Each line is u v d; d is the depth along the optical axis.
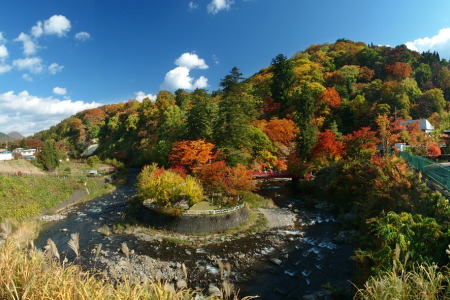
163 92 100.06
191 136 41.66
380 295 5.02
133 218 25.42
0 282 4.24
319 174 36.09
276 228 23.94
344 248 19.20
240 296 13.72
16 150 73.38
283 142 49.69
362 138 35.75
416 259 8.12
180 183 25.48
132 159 69.50
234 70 55.16
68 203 31.86
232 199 26.52
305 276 15.62
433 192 12.70
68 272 4.76
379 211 17.14
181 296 4.95
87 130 99.38
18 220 23.44
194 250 19.27
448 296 5.17
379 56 74.81
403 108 52.38
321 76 68.31
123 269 15.78
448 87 60.56
